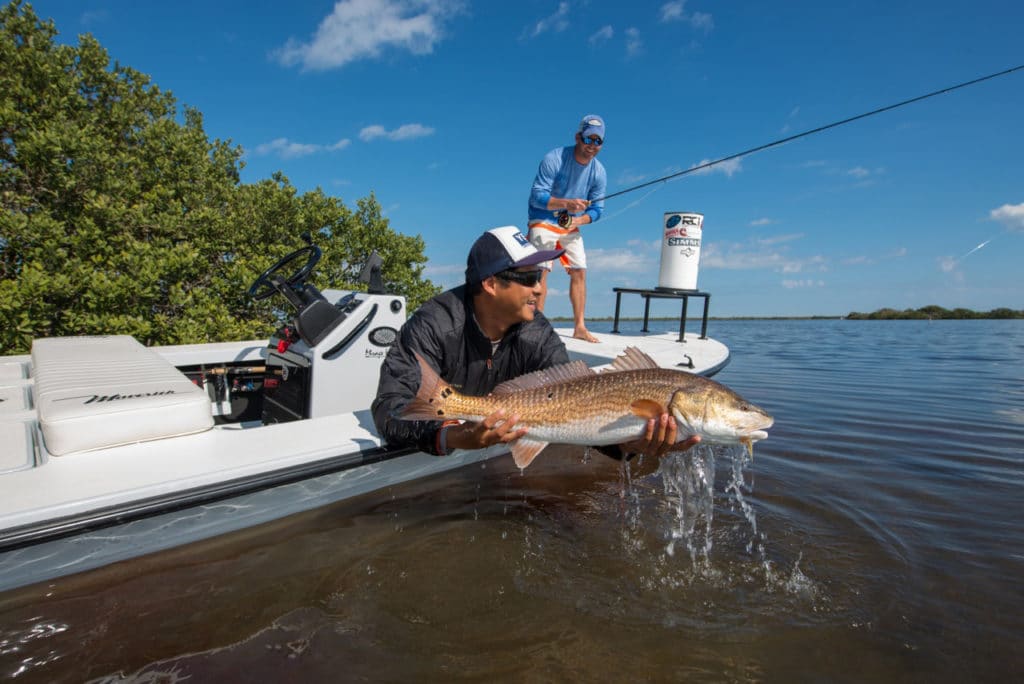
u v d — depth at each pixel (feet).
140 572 7.68
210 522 8.18
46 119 22.04
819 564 8.30
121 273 19.75
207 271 23.04
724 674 6.13
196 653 6.28
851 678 6.05
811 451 13.29
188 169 25.48
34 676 5.87
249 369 15.57
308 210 25.84
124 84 27.99
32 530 6.70
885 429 15.38
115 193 21.62
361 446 9.39
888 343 44.16
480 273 9.14
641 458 12.44
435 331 9.60
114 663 6.09
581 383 8.69
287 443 9.28
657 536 9.13
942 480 11.46
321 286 26.02
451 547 8.68
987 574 8.00
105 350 12.32
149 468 8.00
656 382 8.48
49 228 18.25
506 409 8.38
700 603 7.41
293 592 7.43
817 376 25.61
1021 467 12.25
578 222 20.66
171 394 9.33
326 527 9.17
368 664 6.20
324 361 11.83
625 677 6.08
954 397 20.16
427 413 8.14
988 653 6.38
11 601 6.86
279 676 5.98
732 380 24.30
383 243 28.19
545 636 6.75
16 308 16.78
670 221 25.57
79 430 8.23
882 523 9.54
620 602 7.44
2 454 8.18
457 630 6.82
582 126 19.58
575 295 22.80
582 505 10.24
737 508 10.12
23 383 11.81
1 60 22.17
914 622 6.97
